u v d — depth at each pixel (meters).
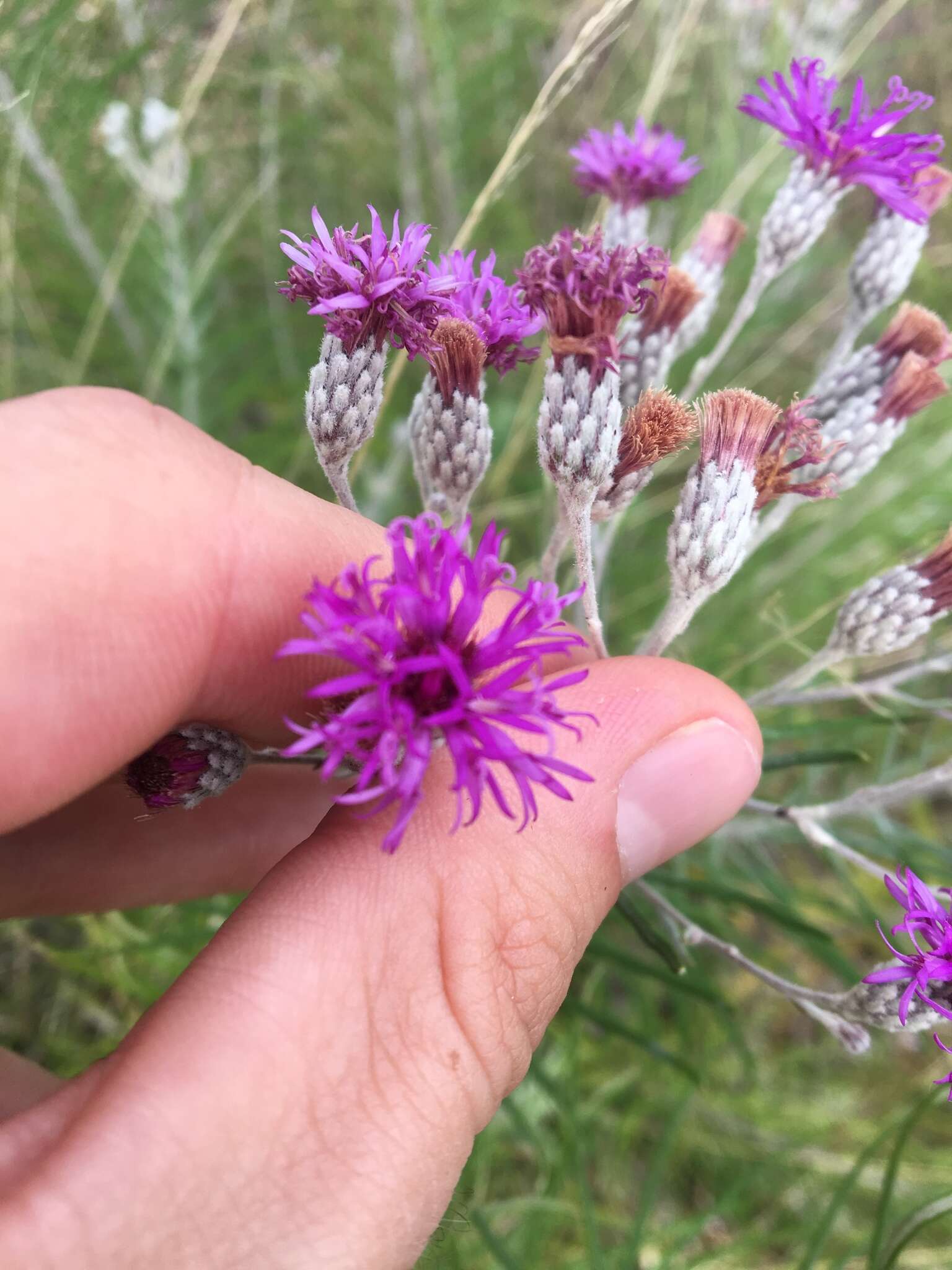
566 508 0.09
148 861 0.11
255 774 0.11
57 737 0.07
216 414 0.16
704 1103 0.14
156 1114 0.06
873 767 0.17
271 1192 0.06
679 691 0.08
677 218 0.20
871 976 0.08
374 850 0.07
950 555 0.09
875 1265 0.10
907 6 0.22
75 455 0.07
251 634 0.08
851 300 0.11
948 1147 0.15
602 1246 0.14
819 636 0.17
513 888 0.07
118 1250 0.06
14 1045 0.14
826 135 0.10
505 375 0.09
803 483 0.09
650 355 0.10
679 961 0.10
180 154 0.15
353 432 0.08
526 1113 0.13
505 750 0.06
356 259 0.08
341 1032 0.07
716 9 0.20
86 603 0.07
